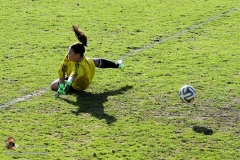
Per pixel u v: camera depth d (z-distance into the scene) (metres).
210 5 47.47
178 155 22.69
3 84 30.39
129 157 22.47
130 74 31.91
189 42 38.00
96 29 41.06
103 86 30.08
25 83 30.55
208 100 28.20
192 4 47.84
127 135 24.42
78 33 28.34
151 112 26.86
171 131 24.81
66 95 28.77
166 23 42.44
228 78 31.19
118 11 45.78
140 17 44.06
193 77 31.39
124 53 35.78
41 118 26.11
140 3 48.22
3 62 33.94
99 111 26.86
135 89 29.69
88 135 24.38
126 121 25.83
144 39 38.66
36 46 37.19
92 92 29.27
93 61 29.84
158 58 34.75
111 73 32.06
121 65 31.48
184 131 24.86
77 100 28.14
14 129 24.95
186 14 44.78
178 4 47.84
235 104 27.77
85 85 29.09
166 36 39.34
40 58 34.78
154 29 40.97
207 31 40.50
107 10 46.06
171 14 44.84
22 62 34.00
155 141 23.88
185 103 27.86
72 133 24.56
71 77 27.58
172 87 29.92
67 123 25.55
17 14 44.94
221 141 23.92
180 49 36.47
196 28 41.22
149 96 28.77
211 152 22.98
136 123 25.61
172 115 26.53
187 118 26.20
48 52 35.97
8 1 48.88
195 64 33.56
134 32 40.34
